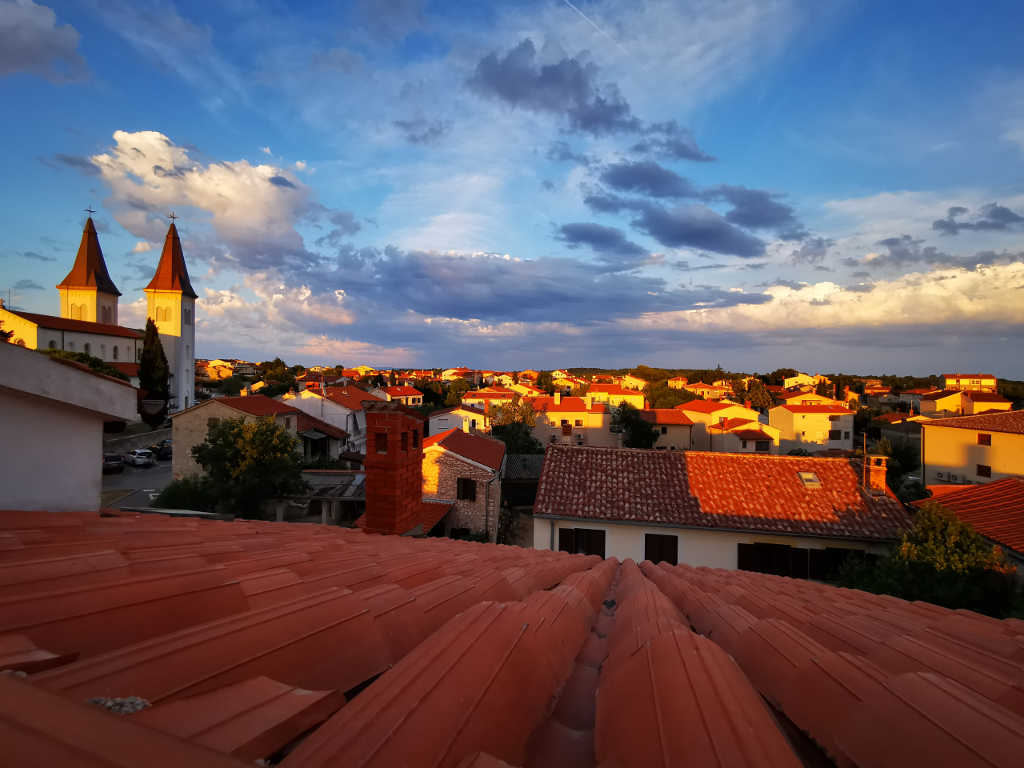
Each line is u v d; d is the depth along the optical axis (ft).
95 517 17.54
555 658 8.19
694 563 54.54
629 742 5.15
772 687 7.51
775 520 53.67
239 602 7.79
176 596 7.07
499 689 5.96
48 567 7.77
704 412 204.85
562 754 5.80
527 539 100.17
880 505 54.54
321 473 109.19
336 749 3.98
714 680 6.13
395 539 24.86
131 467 143.84
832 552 51.78
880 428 213.87
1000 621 18.03
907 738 5.06
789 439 194.39
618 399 250.16
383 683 5.36
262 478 89.20
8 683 3.14
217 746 3.75
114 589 6.73
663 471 63.57
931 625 13.80
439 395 305.32
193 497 92.68
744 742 4.67
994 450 92.84
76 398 18.43
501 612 8.59
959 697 5.65
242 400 126.21
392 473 27.76
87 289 230.27
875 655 9.16
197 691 4.78
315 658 6.31
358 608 8.01
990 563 36.70
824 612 14.37
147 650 5.17
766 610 14.38
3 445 17.83
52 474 18.98
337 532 24.97
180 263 231.91
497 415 198.18
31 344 181.88
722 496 58.13
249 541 15.20
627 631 10.44
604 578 22.88
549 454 67.67
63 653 5.20
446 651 6.49
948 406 225.15
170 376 206.59
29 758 2.06
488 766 4.08
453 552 21.15
